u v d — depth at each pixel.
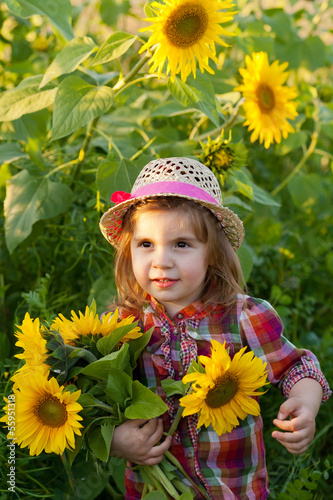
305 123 2.44
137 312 1.41
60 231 1.97
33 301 1.65
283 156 2.82
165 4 1.37
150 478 1.28
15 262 1.96
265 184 2.81
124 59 2.85
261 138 1.74
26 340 1.18
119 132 2.00
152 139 1.96
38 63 2.52
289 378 1.32
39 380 1.13
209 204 1.26
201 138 1.98
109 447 1.15
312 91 2.43
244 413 1.22
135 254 1.28
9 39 2.62
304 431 1.20
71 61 1.51
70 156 2.01
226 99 1.96
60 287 1.97
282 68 1.72
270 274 2.26
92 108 1.49
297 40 2.62
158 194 1.22
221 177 1.64
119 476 1.51
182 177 1.28
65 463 1.46
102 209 1.77
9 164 1.97
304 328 2.31
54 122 1.46
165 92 2.29
